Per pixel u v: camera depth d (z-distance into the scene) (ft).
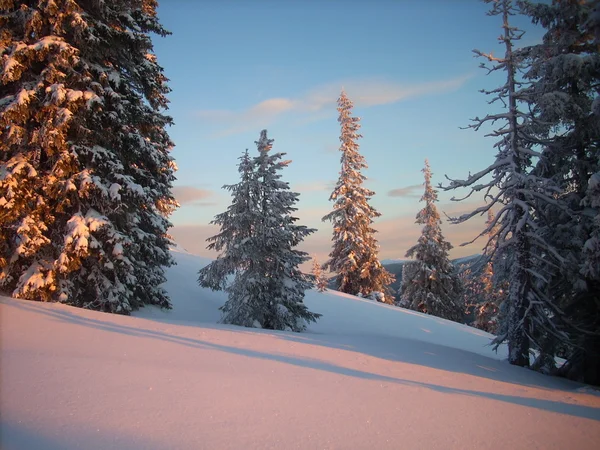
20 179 36.83
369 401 18.58
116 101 42.75
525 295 40.93
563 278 42.55
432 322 81.15
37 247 37.35
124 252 46.29
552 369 42.45
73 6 38.34
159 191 57.47
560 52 41.37
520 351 40.29
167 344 27.48
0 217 35.88
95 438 11.93
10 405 13.85
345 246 110.52
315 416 15.80
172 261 61.62
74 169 39.27
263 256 56.59
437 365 32.04
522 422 17.71
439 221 113.60
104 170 43.96
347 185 111.86
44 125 37.32
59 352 22.35
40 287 38.04
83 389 16.33
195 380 19.21
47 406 14.10
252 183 56.54
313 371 23.75
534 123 41.42
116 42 44.80
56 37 37.83
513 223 42.14
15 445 10.94
